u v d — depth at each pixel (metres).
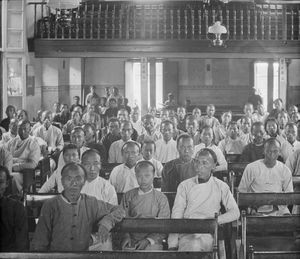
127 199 6.96
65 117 18.83
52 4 14.91
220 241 7.00
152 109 18.72
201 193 7.05
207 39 20.08
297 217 6.21
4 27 18.36
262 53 20.23
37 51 20.06
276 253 5.11
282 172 8.41
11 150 11.51
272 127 11.32
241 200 7.40
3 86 18.39
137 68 26.23
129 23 20.31
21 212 6.21
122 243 6.73
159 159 11.41
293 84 25.83
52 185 8.69
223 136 14.90
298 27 20.27
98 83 26.28
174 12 20.52
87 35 20.41
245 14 20.38
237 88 26.39
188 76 26.48
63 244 5.98
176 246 6.73
